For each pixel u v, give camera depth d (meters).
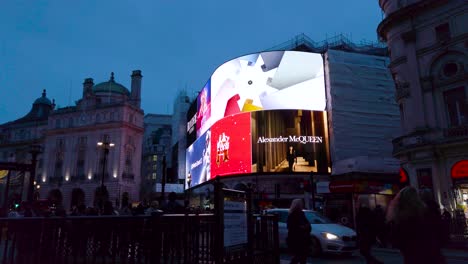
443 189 19.08
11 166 20.45
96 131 66.25
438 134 19.72
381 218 16.38
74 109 70.62
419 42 21.48
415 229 4.34
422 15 21.52
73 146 67.31
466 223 16.16
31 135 76.31
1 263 5.70
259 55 37.22
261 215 7.82
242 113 36.19
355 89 34.44
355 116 33.75
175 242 5.58
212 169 39.84
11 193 56.03
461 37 19.59
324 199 28.03
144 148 105.12
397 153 21.58
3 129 80.56
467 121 19.08
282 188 33.31
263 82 36.19
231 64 39.03
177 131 73.25
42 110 83.12
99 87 72.81
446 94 20.14
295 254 8.34
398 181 27.41
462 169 18.48
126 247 5.53
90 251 5.62
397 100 22.67
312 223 12.95
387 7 24.08
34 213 16.86
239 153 35.31
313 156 33.19
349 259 11.96
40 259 5.72
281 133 33.91
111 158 63.62
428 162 19.81
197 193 49.62
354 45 41.84
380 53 40.53
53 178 66.56
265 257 7.70
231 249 6.12
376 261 9.42
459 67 19.66
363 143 33.38
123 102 66.25
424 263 4.25
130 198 64.50
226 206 6.14
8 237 5.76
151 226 5.50
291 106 34.56
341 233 12.16
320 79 35.50
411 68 21.45
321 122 34.28
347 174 27.11
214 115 41.06
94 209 14.59
